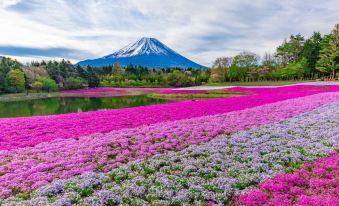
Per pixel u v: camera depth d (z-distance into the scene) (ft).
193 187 38.83
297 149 53.31
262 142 59.57
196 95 222.07
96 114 101.76
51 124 83.20
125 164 49.37
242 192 36.65
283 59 440.04
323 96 127.34
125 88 410.31
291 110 95.96
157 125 79.15
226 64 444.14
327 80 275.39
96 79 464.65
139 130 73.41
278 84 287.69
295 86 209.77
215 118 87.35
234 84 343.46
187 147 58.59
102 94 311.06
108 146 59.88
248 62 431.84
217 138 63.57
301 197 33.32
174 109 110.52
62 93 336.70
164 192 37.47
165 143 61.00
